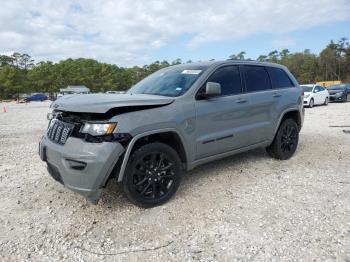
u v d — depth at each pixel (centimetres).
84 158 345
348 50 10662
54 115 422
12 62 11069
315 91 1927
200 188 455
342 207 384
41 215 383
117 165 362
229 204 400
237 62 516
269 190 444
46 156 407
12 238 331
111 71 10444
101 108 348
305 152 651
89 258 296
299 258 286
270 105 542
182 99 420
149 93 462
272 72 577
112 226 353
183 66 516
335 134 864
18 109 2969
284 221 353
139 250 307
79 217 376
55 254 303
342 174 507
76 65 10275
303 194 427
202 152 443
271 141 562
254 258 288
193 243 315
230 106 473
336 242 309
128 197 376
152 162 388
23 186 483
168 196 404
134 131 362
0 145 827
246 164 564
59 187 473
